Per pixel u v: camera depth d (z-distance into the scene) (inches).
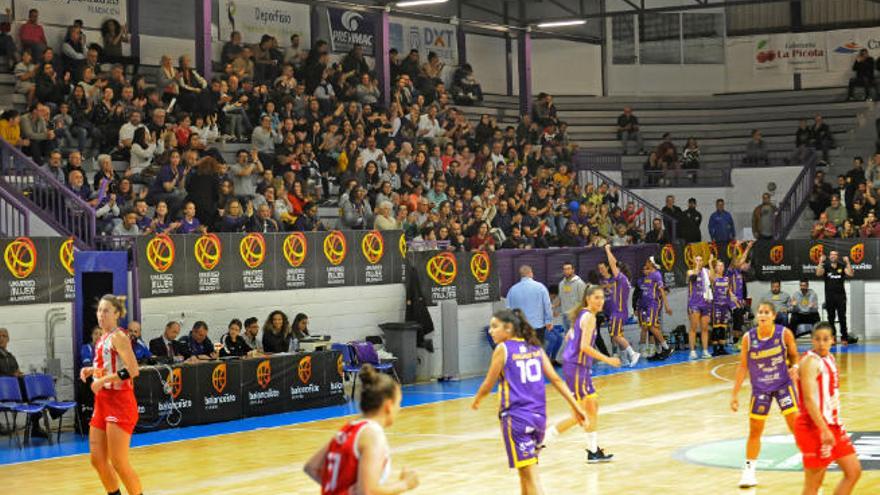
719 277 1119.6
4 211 768.9
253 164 947.3
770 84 1615.4
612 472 532.1
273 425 738.8
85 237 786.2
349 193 987.3
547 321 916.6
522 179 1195.3
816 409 386.6
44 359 724.0
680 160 1472.7
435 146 1131.9
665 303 1092.5
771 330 482.6
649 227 1382.9
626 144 1493.6
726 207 1454.2
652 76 1601.9
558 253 1094.4
